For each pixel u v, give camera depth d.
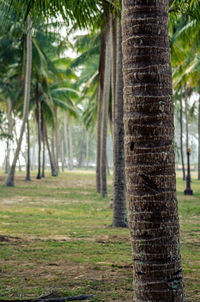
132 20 3.53
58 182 35.94
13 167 29.09
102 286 5.33
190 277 5.93
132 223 3.56
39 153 39.09
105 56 20.47
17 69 29.91
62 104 40.19
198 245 8.83
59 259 6.99
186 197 22.66
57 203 18.94
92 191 26.91
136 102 3.50
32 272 6.05
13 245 8.18
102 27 9.03
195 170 75.00
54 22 6.76
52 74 31.91
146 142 3.47
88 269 6.29
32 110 43.72
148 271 3.46
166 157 3.47
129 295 4.94
